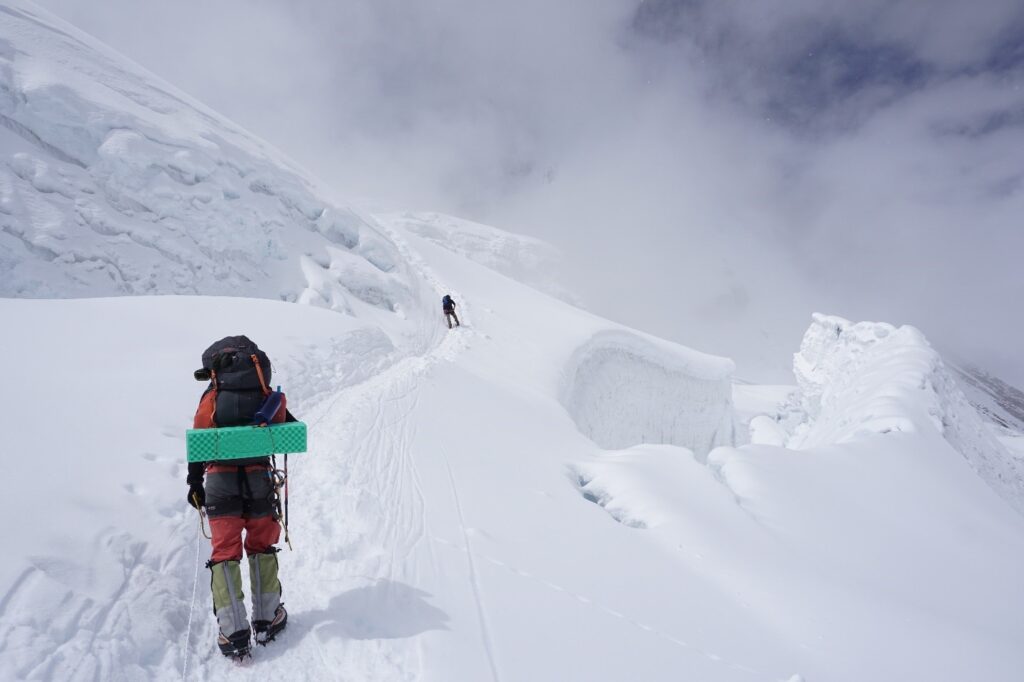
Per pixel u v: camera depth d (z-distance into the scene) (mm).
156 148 20391
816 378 36875
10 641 2418
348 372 10930
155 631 2936
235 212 21562
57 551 3082
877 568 7668
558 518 6172
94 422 4848
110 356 6758
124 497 3928
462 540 4816
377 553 4219
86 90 20266
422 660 3012
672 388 39062
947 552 9195
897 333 26703
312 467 5824
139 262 17609
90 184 17953
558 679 3236
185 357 7574
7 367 5484
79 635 2641
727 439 44781
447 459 7223
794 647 4934
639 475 8430
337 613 3338
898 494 11016
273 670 2824
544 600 4180
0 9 21328
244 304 11664
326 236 26828
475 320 28609
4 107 17469
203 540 4016
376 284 25172
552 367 22312
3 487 3412
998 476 19172
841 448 12922
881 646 5312
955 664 5266
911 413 16641
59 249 15914
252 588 2967
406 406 9648
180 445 5148
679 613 4828
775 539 7578
